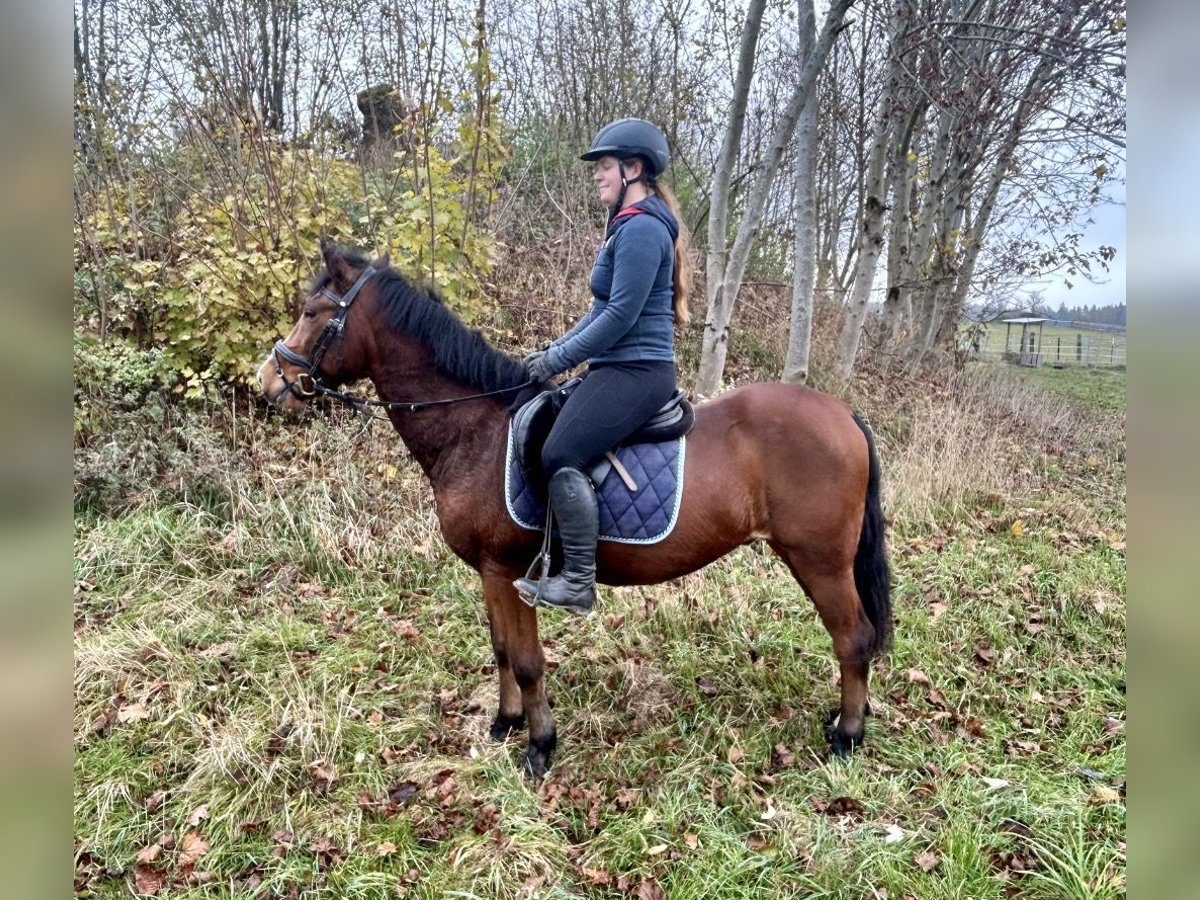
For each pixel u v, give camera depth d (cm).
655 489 261
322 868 247
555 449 249
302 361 275
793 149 1080
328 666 346
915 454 589
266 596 401
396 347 275
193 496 466
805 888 239
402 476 508
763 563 455
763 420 274
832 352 905
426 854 251
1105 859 244
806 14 636
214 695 325
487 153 599
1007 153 849
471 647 372
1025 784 280
